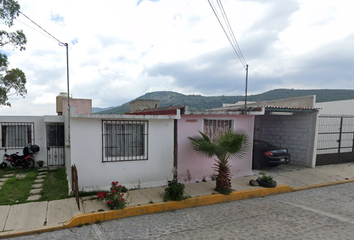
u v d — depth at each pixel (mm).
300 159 9539
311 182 7355
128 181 5926
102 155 5590
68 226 4020
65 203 4863
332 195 6250
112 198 4625
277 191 6410
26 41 11617
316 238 3707
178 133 6617
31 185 6324
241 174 7629
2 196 5281
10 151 9047
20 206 4691
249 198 5973
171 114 6738
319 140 9320
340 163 9945
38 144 9297
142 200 5148
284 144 10211
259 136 11484
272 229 4039
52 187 6117
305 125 9344
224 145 5500
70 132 5273
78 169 5383
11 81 13023
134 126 6008
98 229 4000
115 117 5535
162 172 6367
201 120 6938
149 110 9398
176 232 3910
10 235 3631
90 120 5434
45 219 4156
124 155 5914
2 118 8859
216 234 3834
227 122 7383
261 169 8719
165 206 4973
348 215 4754
